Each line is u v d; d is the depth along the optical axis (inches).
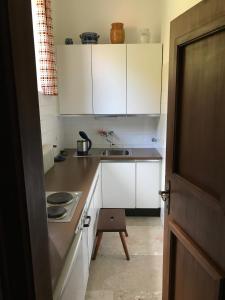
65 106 129.3
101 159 125.4
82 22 134.3
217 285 36.9
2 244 20.9
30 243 22.0
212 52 38.4
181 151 51.5
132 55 123.5
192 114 45.9
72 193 74.2
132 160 125.3
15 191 20.5
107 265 93.8
